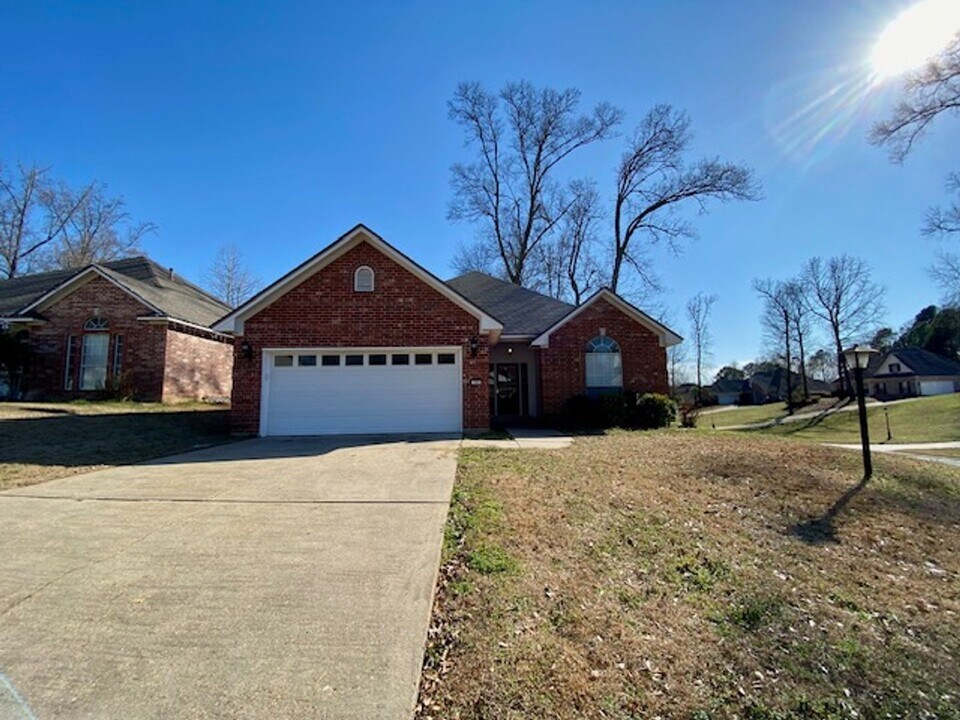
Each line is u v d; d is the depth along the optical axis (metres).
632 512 5.86
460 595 3.62
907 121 16.09
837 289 42.41
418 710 2.47
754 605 3.90
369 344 12.41
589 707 2.59
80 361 16.53
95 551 4.29
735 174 25.70
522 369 17.67
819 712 2.76
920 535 5.86
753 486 7.27
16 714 2.38
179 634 3.05
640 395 14.95
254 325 12.23
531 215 30.58
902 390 48.78
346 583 3.75
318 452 9.28
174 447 9.81
